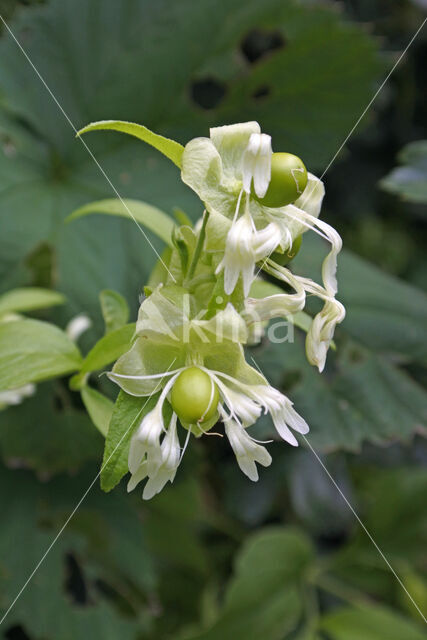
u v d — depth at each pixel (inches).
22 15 10.5
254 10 10.7
